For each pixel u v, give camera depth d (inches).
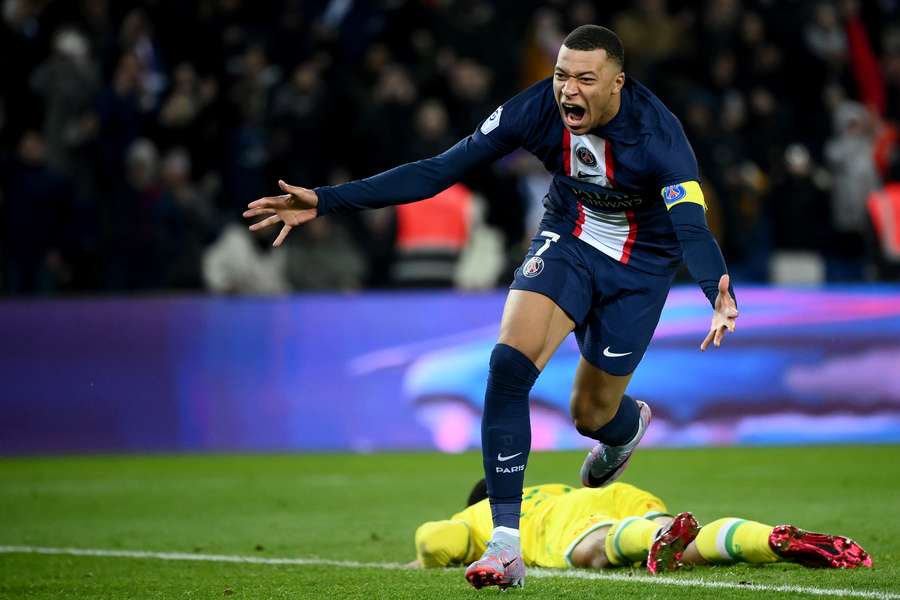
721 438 1727.4
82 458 1684.3
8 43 1964.8
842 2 2369.6
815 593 620.1
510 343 685.3
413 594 665.6
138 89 1983.3
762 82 2226.9
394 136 1995.6
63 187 1852.9
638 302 724.7
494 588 669.3
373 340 1750.7
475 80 2050.9
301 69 2031.3
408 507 1158.3
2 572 815.1
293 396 1743.4
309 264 1886.1
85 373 1729.8
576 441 1696.6
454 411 1737.2
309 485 1353.3
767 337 1742.1
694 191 668.7
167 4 2134.6
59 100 1956.2
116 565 836.0
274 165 1995.6
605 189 701.3
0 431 1710.1
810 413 1742.1
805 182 2048.5
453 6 2193.7
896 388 1752.0
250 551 894.4
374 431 1742.1
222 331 1744.6
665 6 2380.7
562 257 714.2
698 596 621.3
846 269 2076.8
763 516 1009.5
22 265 1843.0
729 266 2032.5
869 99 2332.7
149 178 1870.1
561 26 2311.8
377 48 2085.4
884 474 1338.6
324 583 721.0
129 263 1857.8
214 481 1405.0
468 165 719.1
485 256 1888.5
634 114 688.4
